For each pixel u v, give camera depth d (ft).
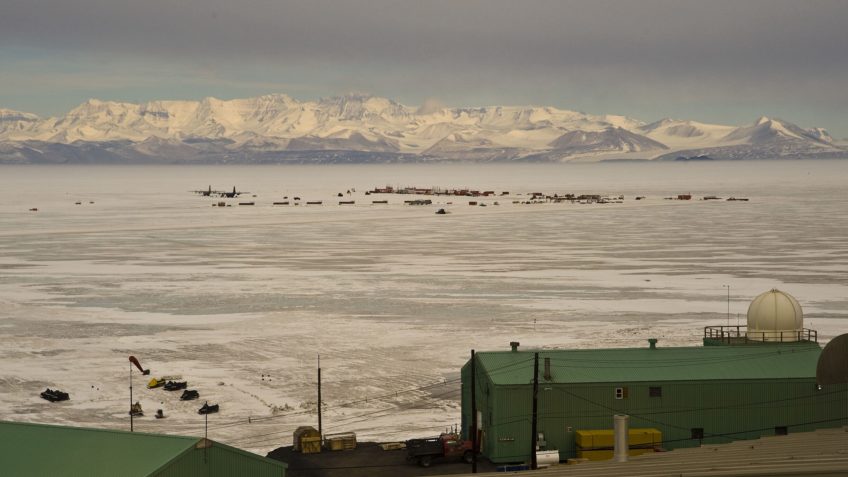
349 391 482.69
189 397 470.39
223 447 270.26
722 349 388.98
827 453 204.23
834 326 626.23
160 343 604.49
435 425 418.72
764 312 409.08
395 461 353.92
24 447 269.85
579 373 361.51
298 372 524.52
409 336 618.44
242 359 558.56
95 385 499.92
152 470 251.19
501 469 336.70
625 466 220.64
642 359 378.73
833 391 361.30
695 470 193.47
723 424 358.64
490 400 358.64
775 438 259.60
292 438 399.85
